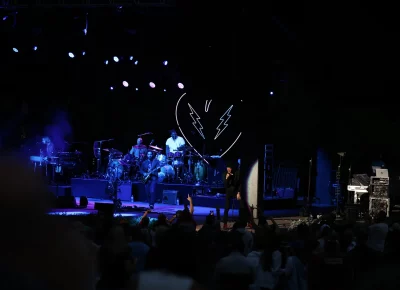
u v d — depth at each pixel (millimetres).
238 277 4797
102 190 20469
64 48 20750
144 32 20594
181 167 20688
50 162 20734
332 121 21656
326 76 20828
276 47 19766
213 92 21141
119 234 3500
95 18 18984
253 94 14883
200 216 16188
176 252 1965
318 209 19109
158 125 23703
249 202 14570
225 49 19891
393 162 21062
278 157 22516
